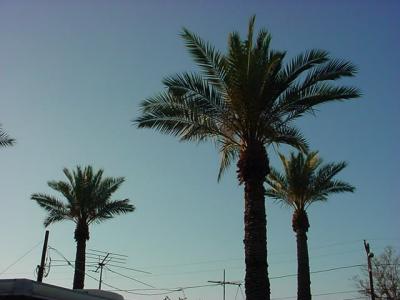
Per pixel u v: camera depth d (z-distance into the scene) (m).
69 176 37.69
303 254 30.84
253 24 19.77
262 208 19.28
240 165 19.81
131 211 37.53
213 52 20.22
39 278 37.44
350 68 19.73
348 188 32.09
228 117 20.38
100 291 18.97
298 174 31.61
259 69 19.36
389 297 53.41
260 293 18.36
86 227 36.72
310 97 19.97
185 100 20.56
